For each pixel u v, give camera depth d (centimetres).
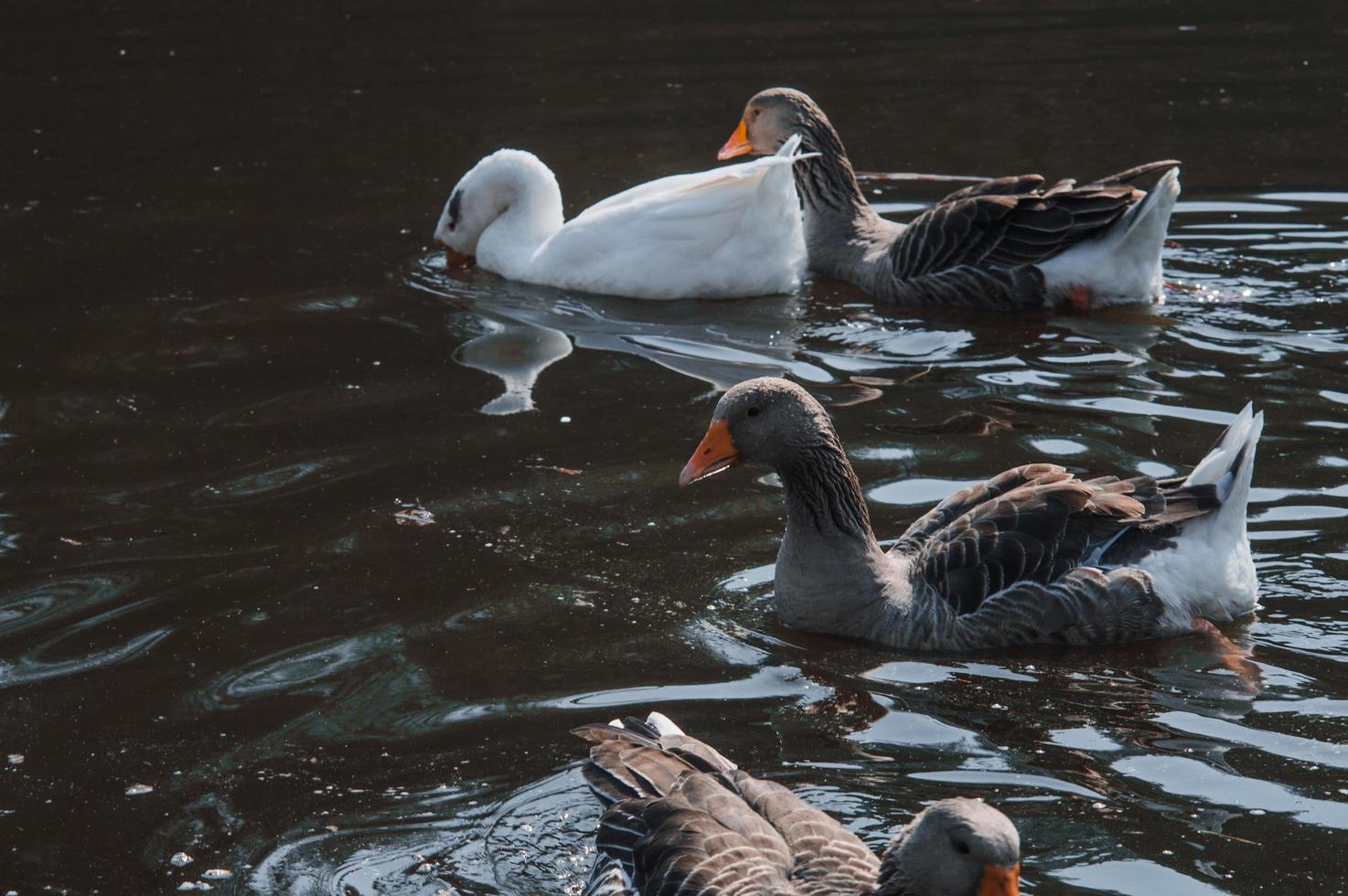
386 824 834
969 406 1375
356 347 1570
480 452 1312
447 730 922
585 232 1755
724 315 1673
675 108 2339
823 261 1817
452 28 2819
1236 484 1045
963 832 647
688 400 1416
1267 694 948
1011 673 991
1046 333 1564
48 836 833
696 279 1727
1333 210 1873
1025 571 1030
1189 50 2566
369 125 2306
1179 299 1631
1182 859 774
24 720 945
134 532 1179
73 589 1095
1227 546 1045
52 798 866
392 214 1978
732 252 1720
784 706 948
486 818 837
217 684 977
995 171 2072
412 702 952
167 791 870
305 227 1938
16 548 1155
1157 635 1030
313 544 1154
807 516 1056
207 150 2216
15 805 862
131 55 2653
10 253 1839
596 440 1331
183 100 2425
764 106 1883
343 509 1210
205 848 817
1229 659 996
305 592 1088
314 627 1041
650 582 1098
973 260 1661
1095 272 1620
